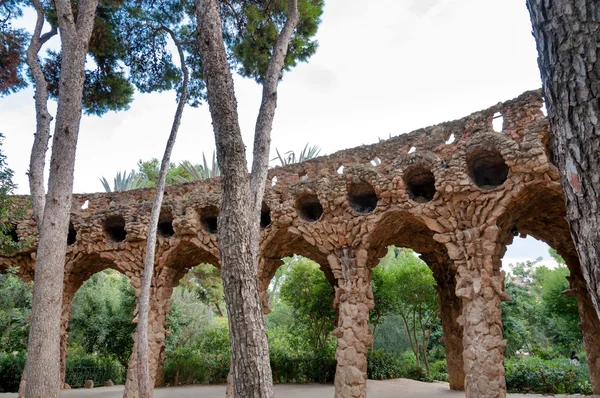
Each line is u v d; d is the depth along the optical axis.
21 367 22.50
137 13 16.84
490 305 12.10
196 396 19.23
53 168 10.10
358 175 14.89
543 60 2.75
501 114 13.10
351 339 14.12
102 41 15.94
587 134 2.42
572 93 2.50
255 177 9.38
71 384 23.00
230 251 6.73
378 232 15.05
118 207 18.64
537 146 11.74
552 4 2.65
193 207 17.50
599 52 2.41
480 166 13.70
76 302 26.38
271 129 10.07
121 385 24.48
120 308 26.66
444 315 19.67
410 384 20.98
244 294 6.54
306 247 19.75
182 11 17.30
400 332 29.83
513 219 13.75
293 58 16.08
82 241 18.73
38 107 12.58
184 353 25.86
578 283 16.77
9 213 16.52
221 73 7.56
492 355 11.73
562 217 15.03
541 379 18.11
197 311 29.67
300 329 28.31
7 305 26.41
